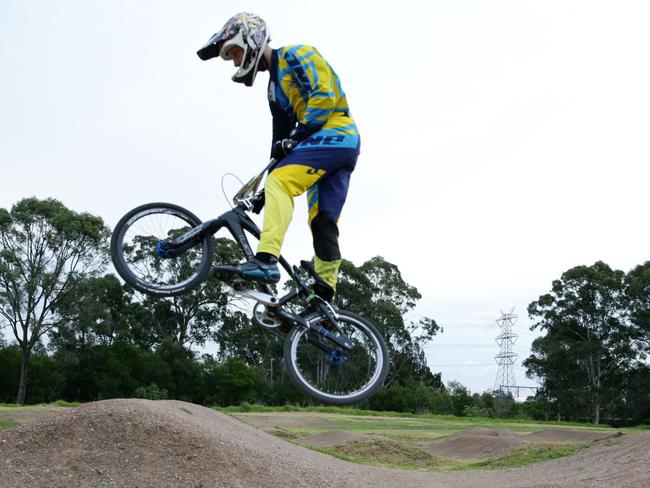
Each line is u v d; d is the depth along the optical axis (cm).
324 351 459
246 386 4897
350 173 471
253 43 446
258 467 918
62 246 4394
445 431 3027
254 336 5381
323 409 4247
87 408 985
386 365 460
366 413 4347
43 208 4284
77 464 847
